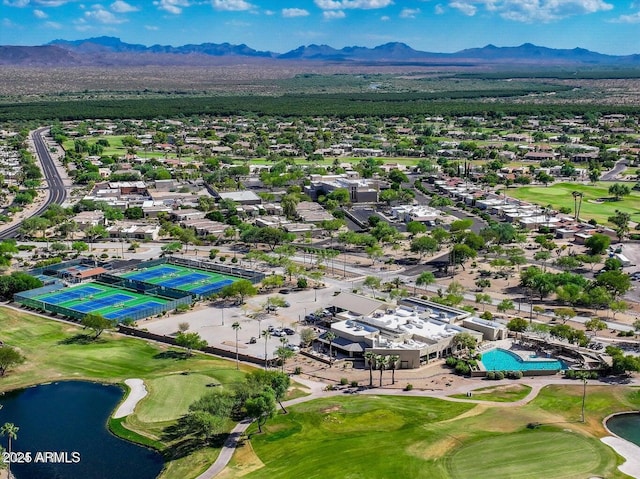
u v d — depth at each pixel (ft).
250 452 651.25
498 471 609.83
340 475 606.96
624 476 603.26
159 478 613.52
